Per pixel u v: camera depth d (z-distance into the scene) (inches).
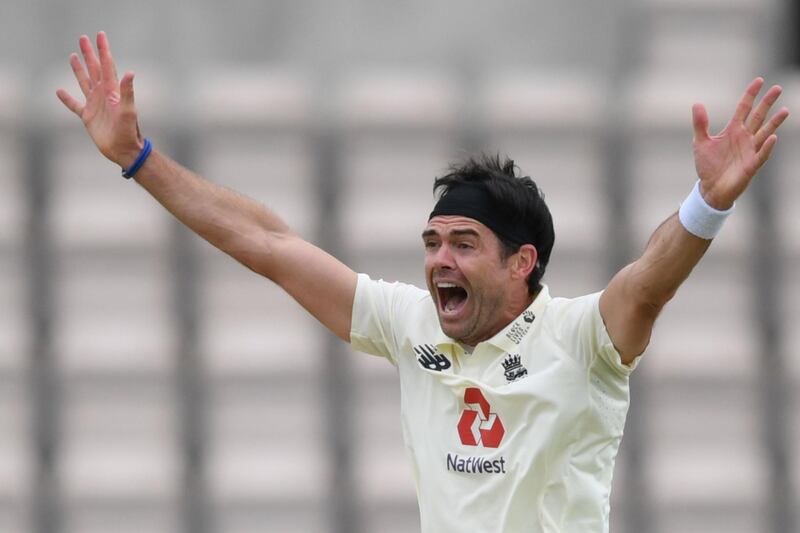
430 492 444.5
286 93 1182.9
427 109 1176.8
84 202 1160.8
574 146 1175.0
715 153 398.0
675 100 1179.9
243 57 1273.4
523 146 1175.6
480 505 432.1
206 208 484.1
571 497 427.8
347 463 1130.0
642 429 1155.3
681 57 1264.8
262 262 484.4
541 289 446.6
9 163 1157.1
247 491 1122.0
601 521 433.4
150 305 1154.0
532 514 427.8
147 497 1125.1
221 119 1173.1
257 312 1154.0
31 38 1230.3
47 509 1124.5
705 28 1270.9
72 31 1243.2
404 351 464.4
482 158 450.9
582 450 430.0
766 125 395.9
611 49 1277.1
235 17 1274.6
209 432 1136.2
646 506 1142.3
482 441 434.6
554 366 428.8
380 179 1171.9
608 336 419.2
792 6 1280.8
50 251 1153.4
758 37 1275.8
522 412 428.8
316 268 480.1
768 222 1165.1
